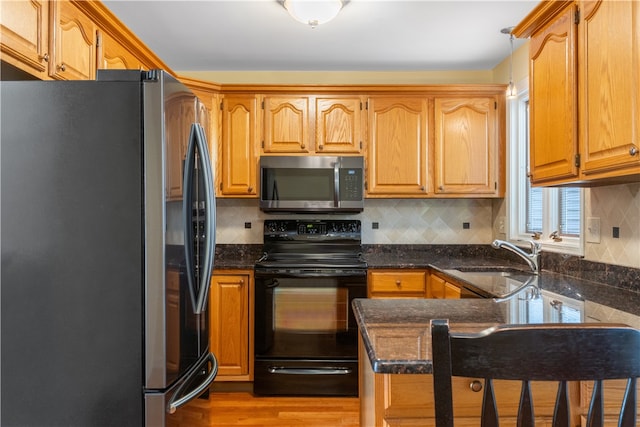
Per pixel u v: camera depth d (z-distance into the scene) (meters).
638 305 1.43
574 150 1.62
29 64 1.51
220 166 3.06
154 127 1.27
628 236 1.82
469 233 3.38
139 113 1.27
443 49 2.92
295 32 2.63
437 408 0.63
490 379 0.63
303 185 2.99
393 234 3.36
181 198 1.40
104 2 2.25
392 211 3.36
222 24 2.53
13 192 1.26
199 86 2.96
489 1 2.25
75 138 1.27
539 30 1.90
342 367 2.73
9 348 1.27
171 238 1.32
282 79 3.36
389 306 1.36
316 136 3.08
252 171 3.07
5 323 1.27
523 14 2.39
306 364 2.74
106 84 1.27
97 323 1.27
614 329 0.62
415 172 3.08
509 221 3.02
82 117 1.27
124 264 1.26
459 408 1.00
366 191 3.08
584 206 2.14
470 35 2.68
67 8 1.73
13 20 1.41
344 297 2.76
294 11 2.18
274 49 2.91
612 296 1.62
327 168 3.00
